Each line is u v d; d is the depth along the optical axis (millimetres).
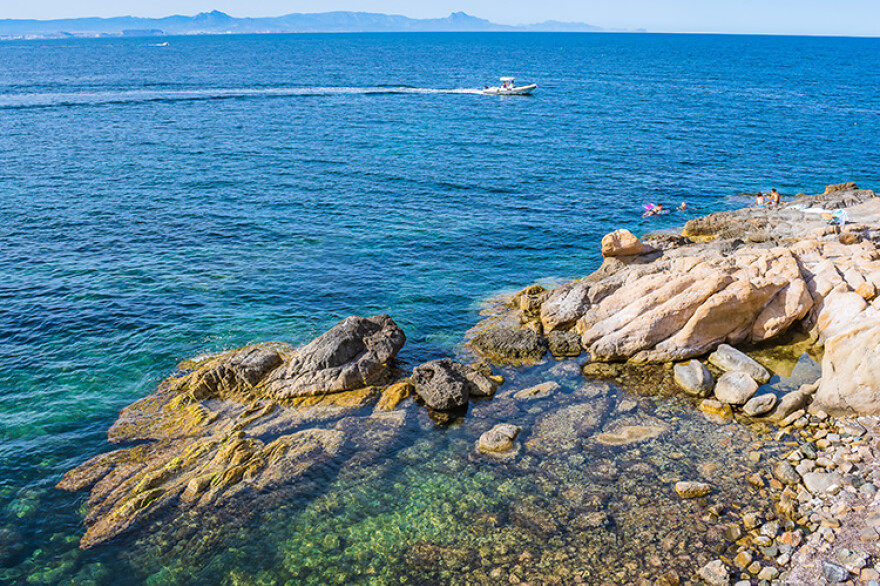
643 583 14633
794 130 78562
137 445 20312
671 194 51219
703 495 17438
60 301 31031
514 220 44719
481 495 17984
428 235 41469
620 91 124562
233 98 109250
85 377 24594
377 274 35219
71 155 62125
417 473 19000
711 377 23484
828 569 14234
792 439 19891
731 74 165750
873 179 55094
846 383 20750
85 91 116062
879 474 17328
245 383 23359
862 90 124875
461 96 116062
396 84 137875
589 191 52031
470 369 24016
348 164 60469
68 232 40750
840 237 33000
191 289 32719
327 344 23891
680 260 28578
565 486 18219
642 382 24094
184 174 55781
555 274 35562
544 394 23266
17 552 16203
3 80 138500
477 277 35125
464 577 15125
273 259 37031
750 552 15188
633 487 18000
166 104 99938
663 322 25266
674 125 82938
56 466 19453
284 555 16031
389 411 22188
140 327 28609
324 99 109688
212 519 17125
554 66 198250
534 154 65750
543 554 15688
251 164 59969
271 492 18047
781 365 24719
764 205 43438
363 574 15375
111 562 15891
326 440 20203
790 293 25844
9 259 36094
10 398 23156
